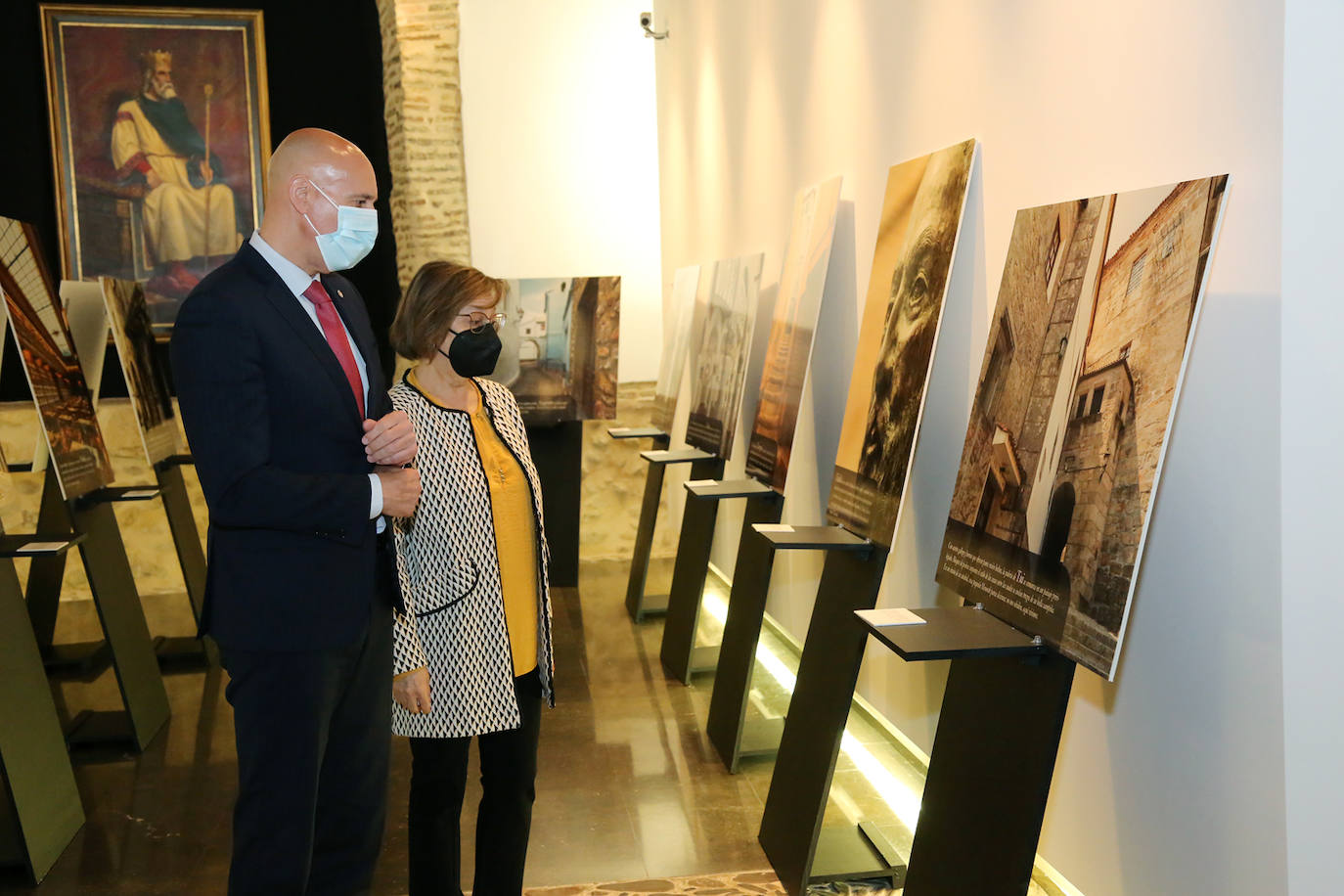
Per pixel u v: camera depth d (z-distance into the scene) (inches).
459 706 93.7
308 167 84.8
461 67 293.6
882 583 159.8
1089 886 107.7
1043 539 90.0
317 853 93.3
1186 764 93.1
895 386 125.6
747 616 161.5
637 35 301.9
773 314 193.5
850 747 162.6
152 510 280.2
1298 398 81.2
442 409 95.7
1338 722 82.7
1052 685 86.0
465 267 96.0
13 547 134.9
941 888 96.3
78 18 283.6
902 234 135.0
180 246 293.1
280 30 292.4
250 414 81.6
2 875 130.9
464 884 126.2
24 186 286.7
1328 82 79.4
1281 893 83.0
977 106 124.1
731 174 231.0
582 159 303.0
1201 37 87.3
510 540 97.0
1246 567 85.4
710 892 123.3
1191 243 78.7
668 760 163.3
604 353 259.0
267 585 84.0
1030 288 100.6
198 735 181.2
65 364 174.6
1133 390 81.9
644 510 247.1
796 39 187.0
